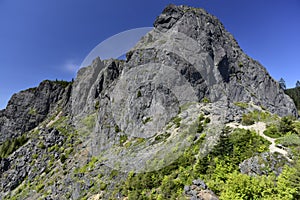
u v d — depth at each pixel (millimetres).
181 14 60062
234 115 30438
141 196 21031
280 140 21625
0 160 66375
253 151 20219
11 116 97562
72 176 38219
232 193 15844
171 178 20922
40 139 62500
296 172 15812
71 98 82562
